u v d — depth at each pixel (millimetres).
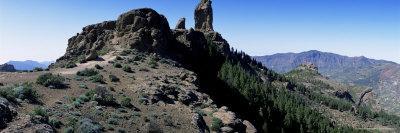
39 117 44281
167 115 59156
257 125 100688
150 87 71750
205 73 130875
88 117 49688
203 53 147875
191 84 87062
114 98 60656
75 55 124938
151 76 83500
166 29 131625
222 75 129750
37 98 54938
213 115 67375
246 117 102625
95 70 82938
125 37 119875
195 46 146125
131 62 99188
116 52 111375
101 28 133625
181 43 138500
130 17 124125
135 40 115500
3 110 41812
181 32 146375
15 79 71500
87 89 65438
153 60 103312
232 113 67688
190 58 135250
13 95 51531
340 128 148625
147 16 124812
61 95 59500
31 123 41938
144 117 54719
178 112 63375
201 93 81062
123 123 51062
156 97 67625
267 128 98312
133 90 70875
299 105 149500
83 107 54031
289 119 114125
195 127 57219
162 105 65500
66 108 51781
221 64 148750
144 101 64062
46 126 42781
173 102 69125
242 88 120125
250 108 107875
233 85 121688
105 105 57406
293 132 114125
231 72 133375
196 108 69688
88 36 130875
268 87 155250
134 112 56781
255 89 123750
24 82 65750
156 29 121688
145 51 114875
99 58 107250
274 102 124562
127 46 115812
